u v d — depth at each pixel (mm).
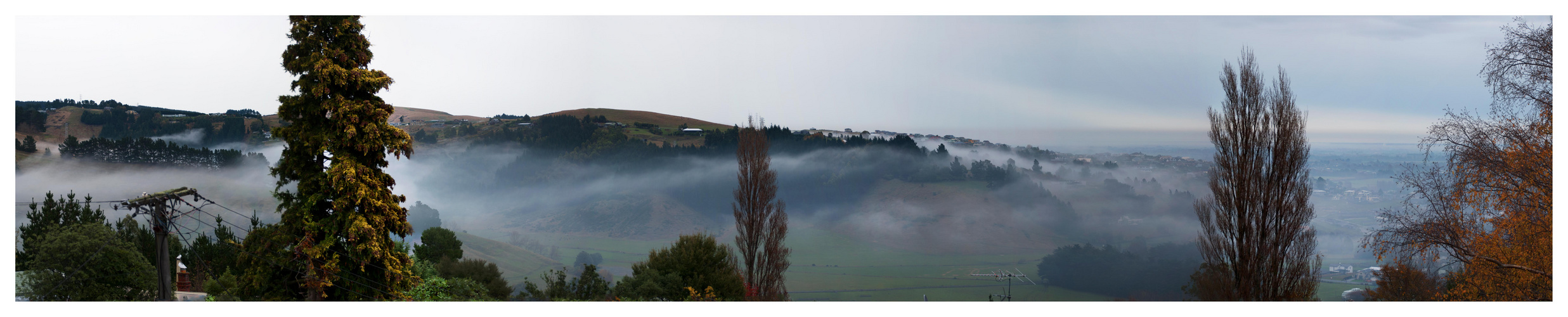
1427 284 21297
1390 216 19797
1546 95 18672
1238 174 20578
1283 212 20000
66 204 39844
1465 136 19141
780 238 30984
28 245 30422
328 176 18453
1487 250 18719
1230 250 20656
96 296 27312
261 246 18812
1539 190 18531
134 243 32844
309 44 18641
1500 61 19359
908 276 149500
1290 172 20031
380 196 19438
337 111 18359
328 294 19141
